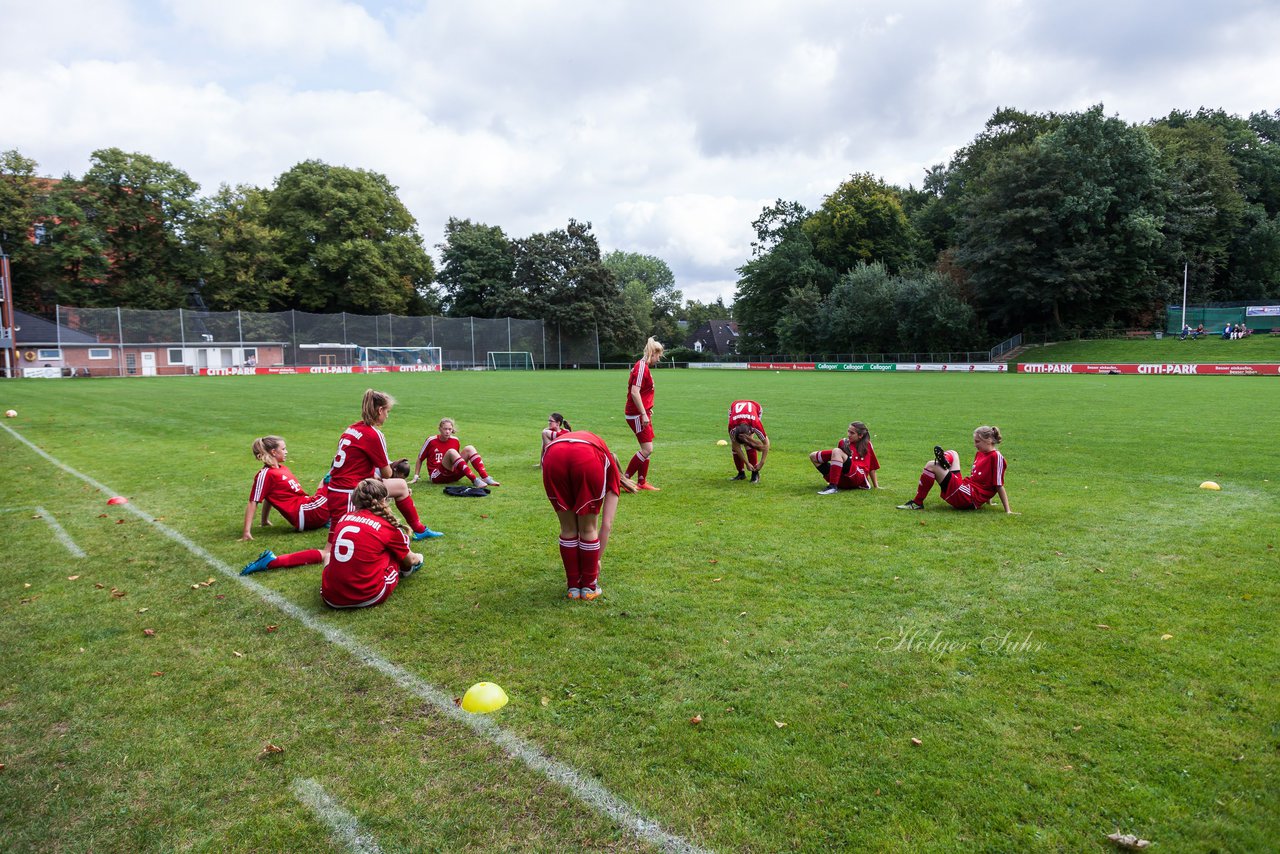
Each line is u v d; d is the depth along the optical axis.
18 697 3.42
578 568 4.67
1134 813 2.51
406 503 6.09
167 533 6.42
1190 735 2.98
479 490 8.03
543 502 7.74
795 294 61.69
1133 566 5.22
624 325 70.88
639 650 3.88
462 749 2.98
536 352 64.62
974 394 24.02
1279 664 3.60
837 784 2.70
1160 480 8.58
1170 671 3.54
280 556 5.47
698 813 2.56
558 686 3.49
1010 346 52.78
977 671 3.58
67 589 4.93
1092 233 50.16
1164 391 24.42
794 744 2.96
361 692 3.46
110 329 46.06
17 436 13.20
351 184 60.00
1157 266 51.56
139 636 4.13
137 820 2.56
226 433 13.66
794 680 3.51
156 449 11.60
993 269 52.06
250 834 2.48
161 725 3.17
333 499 6.29
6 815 2.59
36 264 49.62
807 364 57.84
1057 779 2.71
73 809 2.62
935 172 83.38
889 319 55.53
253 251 56.66
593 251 72.31
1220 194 54.62
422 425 15.30
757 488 8.33
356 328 54.84
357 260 59.41
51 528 6.58
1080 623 4.16
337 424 15.22
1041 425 14.34
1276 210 62.53
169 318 47.81
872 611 4.39
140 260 54.03
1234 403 19.17
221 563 5.52
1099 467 9.48
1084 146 49.88
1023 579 4.95
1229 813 2.50
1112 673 3.53
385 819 2.55
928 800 2.60
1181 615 4.26
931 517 6.80
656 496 7.86
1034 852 2.33
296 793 2.71
